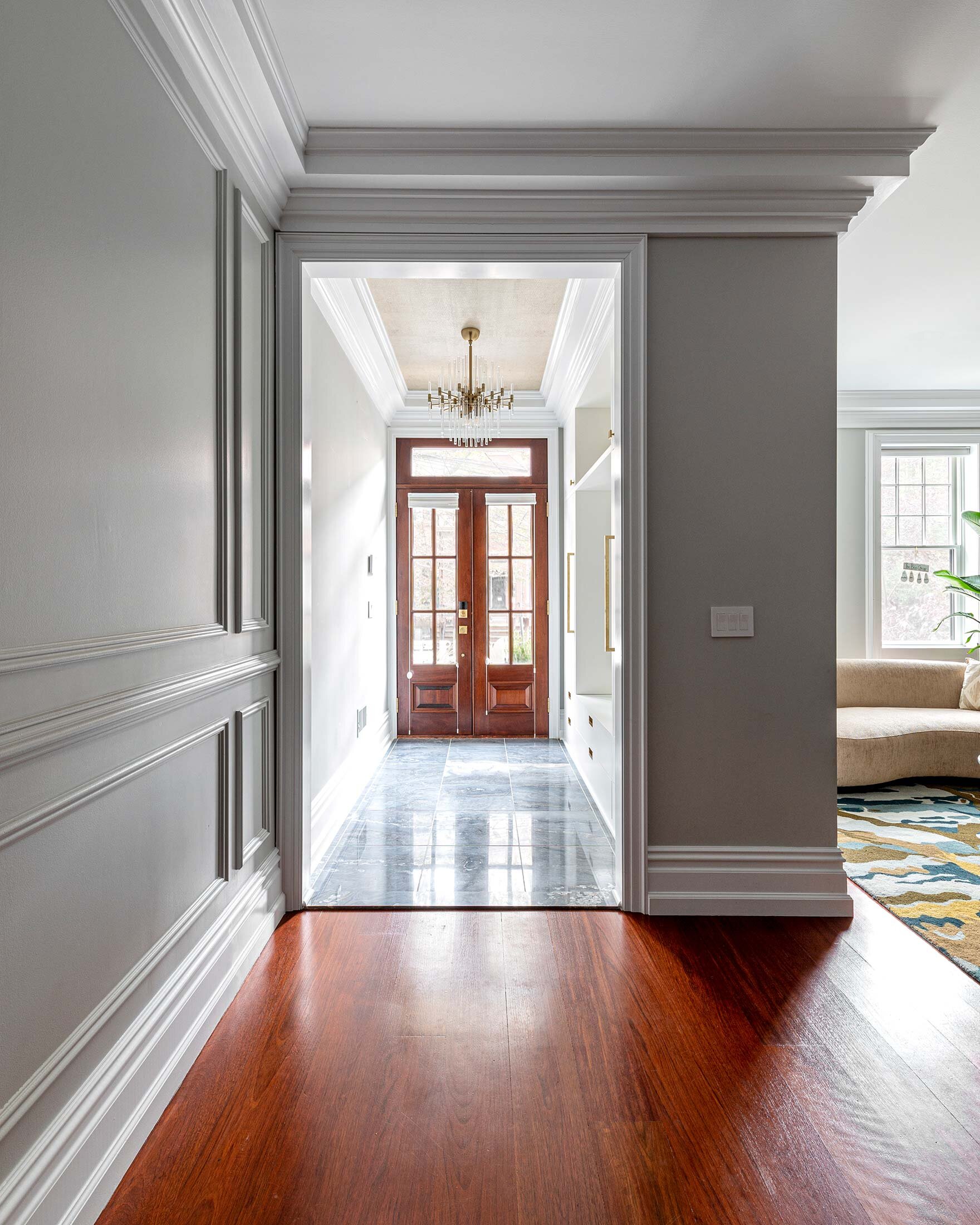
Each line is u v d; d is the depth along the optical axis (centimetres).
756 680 280
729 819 279
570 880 307
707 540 279
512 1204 143
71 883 139
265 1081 180
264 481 266
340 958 242
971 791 461
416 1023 204
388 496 634
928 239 344
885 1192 146
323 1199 144
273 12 199
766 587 279
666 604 279
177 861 188
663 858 278
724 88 236
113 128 155
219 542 219
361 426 489
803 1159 155
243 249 240
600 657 563
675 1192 146
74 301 141
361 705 483
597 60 222
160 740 176
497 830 376
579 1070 184
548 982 226
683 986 224
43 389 130
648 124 254
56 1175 127
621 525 283
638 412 278
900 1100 173
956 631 598
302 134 250
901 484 604
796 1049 193
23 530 125
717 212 274
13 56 121
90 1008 146
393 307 430
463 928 264
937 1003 216
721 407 279
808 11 202
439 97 239
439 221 277
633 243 277
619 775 285
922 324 452
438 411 618
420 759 554
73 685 139
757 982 227
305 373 284
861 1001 216
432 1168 152
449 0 196
